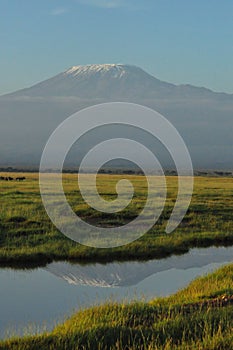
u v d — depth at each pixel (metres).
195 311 13.64
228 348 10.74
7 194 49.12
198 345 10.95
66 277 24.08
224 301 14.97
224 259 29.59
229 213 44.47
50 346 11.21
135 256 29.55
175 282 23.44
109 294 20.62
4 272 25.09
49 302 19.12
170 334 11.88
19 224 34.44
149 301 16.41
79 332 11.86
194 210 44.47
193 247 33.28
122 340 11.64
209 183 79.31
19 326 15.60
